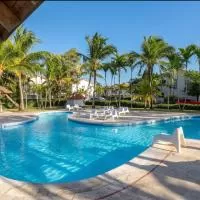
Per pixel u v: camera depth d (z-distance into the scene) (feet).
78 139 46.80
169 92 139.95
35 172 29.30
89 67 123.75
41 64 125.90
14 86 116.06
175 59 110.11
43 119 78.79
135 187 19.38
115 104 130.00
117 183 20.24
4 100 113.91
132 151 38.14
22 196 17.90
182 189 18.90
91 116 69.87
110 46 122.62
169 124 65.62
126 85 138.21
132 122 60.23
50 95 133.59
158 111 95.76
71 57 153.07
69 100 139.03
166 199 17.25
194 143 33.63
